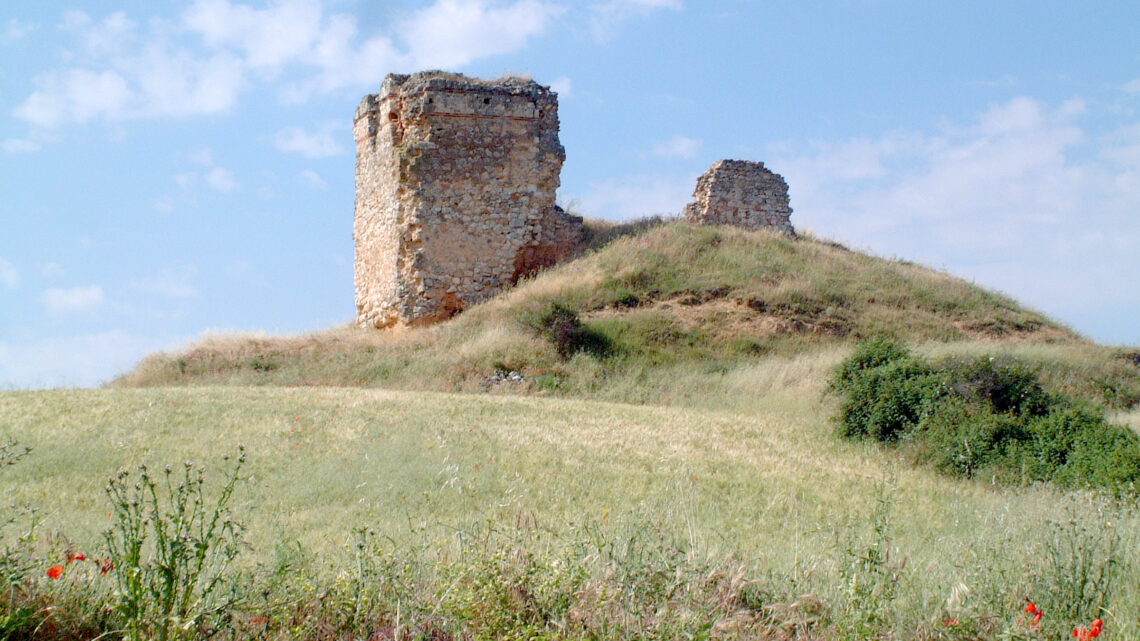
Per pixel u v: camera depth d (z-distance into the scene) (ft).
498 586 21.91
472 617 21.29
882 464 47.75
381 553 24.70
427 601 21.83
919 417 52.13
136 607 19.53
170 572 20.01
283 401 55.57
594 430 51.03
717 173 110.22
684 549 26.48
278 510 33.60
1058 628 22.30
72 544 24.81
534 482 38.78
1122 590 24.81
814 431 55.83
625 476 40.60
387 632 20.95
